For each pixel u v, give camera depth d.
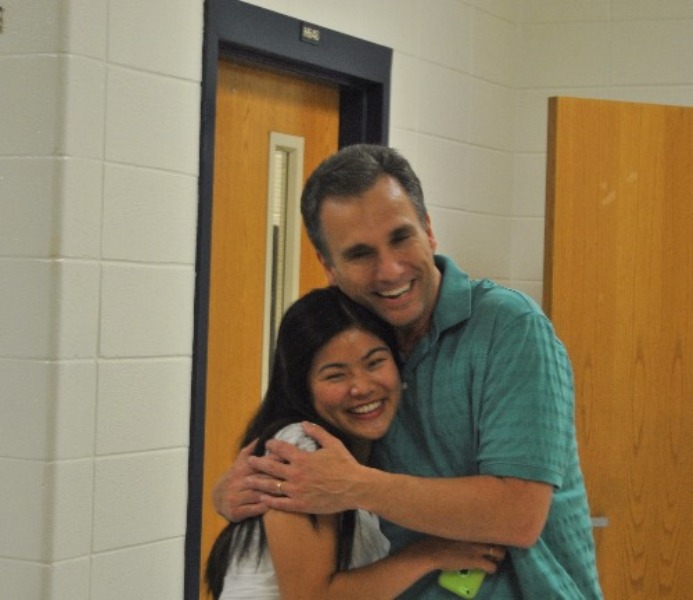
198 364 2.64
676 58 3.69
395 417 1.70
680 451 3.33
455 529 1.55
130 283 2.47
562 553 1.67
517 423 1.57
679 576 3.34
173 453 2.59
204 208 2.65
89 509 2.38
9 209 2.34
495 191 3.76
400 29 3.34
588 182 3.23
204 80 2.67
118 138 2.43
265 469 1.59
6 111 2.35
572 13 3.75
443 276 1.68
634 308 3.29
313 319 1.65
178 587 2.60
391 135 3.33
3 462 2.34
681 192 3.32
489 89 3.71
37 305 2.31
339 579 1.58
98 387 2.40
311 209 1.62
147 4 2.50
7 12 2.35
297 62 3.02
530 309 1.64
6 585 2.33
